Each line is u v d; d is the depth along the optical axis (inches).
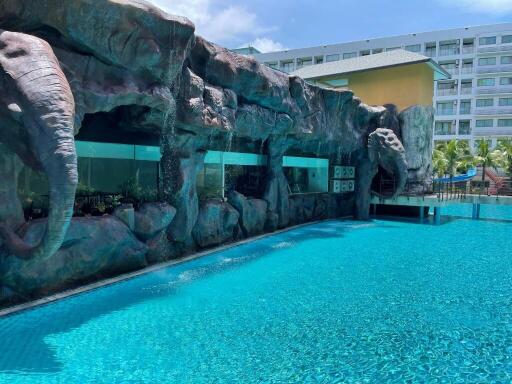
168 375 267.3
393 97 1107.9
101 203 459.2
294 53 2529.5
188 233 555.5
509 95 2169.0
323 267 549.3
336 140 905.5
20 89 288.7
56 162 281.7
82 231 401.1
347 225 929.5
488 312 386.6
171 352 297.9
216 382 260.2
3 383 251.1
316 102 810.8
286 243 703.7
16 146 310.7
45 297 381.1
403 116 1089.4
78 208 436.1
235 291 439.2
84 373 266.5
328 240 743.1
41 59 297.9
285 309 388.8
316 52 2480.3
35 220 368.8
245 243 682.2
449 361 291.7
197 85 503.2
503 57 2187.5
